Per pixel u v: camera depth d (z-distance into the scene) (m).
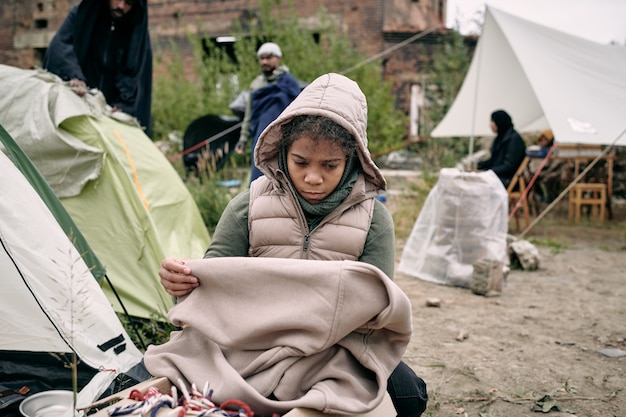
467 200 4.77
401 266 5.25
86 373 2.05
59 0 14.80
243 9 14.32
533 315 4.01
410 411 1.70
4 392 1.91
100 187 3.37
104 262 3.29
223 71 12.09
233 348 1.41
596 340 3.50
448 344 3.39
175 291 1.46
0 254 1.94
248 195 1.67
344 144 1.47
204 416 1.20
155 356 1.45
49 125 3.21
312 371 1.40
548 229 8.00
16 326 1.96
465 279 4.75
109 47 4.31
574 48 7.32
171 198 3.79
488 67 8.09
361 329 1.41
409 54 13.12
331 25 12.02
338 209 1.57
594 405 2.60
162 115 11.73
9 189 2.02
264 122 5.43
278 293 1.36
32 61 15.13
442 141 10.57
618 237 7.45
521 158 7.27
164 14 14.82
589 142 6.09
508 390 2.75
